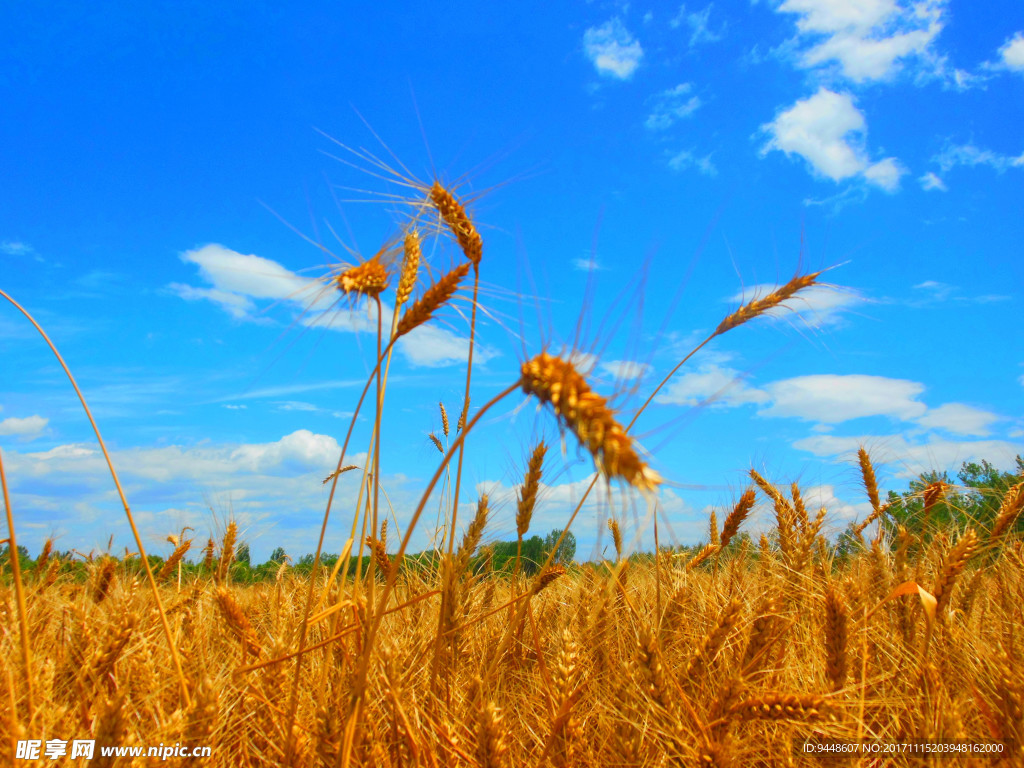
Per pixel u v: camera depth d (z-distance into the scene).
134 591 0.67
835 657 0.58
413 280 0.56
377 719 0.61
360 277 0.52
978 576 0.76
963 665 0.63
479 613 0.77
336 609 0.56
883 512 0.86
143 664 0.60
